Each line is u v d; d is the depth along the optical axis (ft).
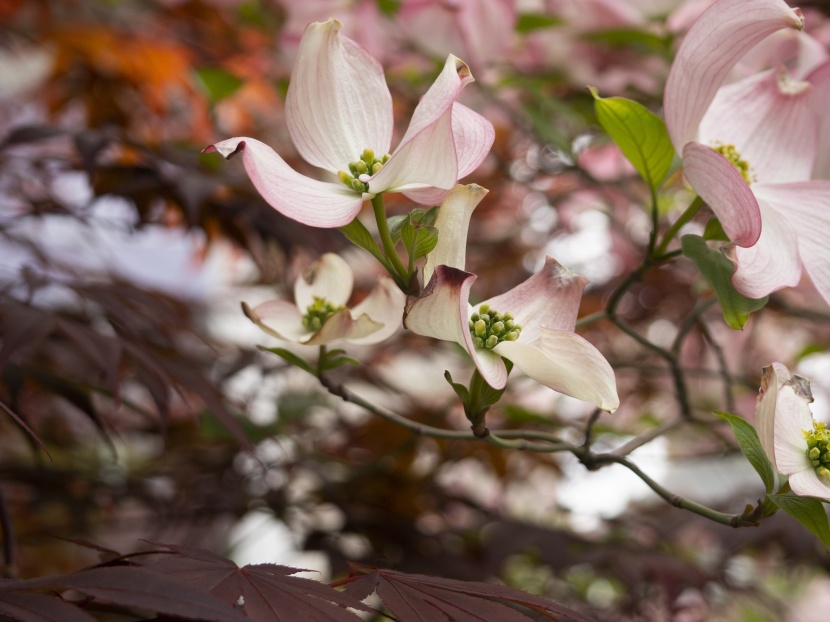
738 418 1.16
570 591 2.59
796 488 1.11
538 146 2.56
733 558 2.56
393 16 2.21
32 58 3.58
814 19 1.87
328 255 1.34
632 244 2.41
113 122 3.03
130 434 2.75
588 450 1.30
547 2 2.10
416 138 1.08
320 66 1.16
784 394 1.15
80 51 2.80
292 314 1.34
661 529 2.45
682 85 1.21
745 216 1.14
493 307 1.16
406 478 2.54
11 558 1.42
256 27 2.85
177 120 3.18
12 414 1.12
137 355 1.57
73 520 2.46
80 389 1.73
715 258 1.22
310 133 1.17
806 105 1.30
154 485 2.63
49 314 1.55
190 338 2.84
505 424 2.54
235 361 2.67
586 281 1.16
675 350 1.56
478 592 1.11
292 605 1.02
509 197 3.09
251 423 2.04
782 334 2.86
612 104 1.26
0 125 3.53
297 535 2.43
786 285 1.17
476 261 3.08
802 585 3.42
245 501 2.49
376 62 1.19
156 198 2.02
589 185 2.45
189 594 0.97
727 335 2.45
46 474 2.24
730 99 1.32
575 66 2.22
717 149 1.29
